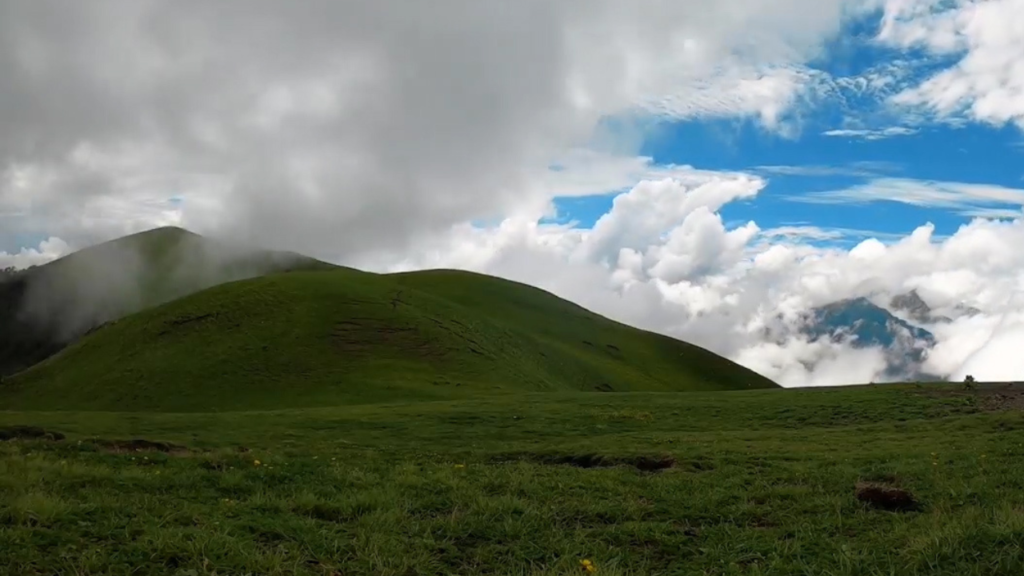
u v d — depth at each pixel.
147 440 29.34
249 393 69.31
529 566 11.69
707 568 11.73
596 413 45.31
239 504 14.41
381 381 69.81
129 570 10.12
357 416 44.25
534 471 20.86
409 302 97.12
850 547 12.20
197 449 28.91
